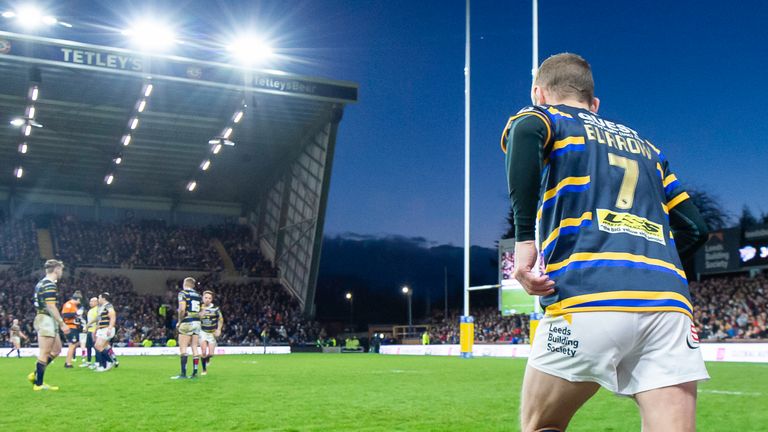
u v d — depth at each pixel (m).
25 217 44.41
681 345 2.03
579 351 2.02
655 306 2.02
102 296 15.72
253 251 47.03
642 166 2.30
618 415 6.64
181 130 36.41
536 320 20.81
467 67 25.45
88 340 17.75
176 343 35.94
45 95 31.42
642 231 2.16
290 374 14.51
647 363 2.03
